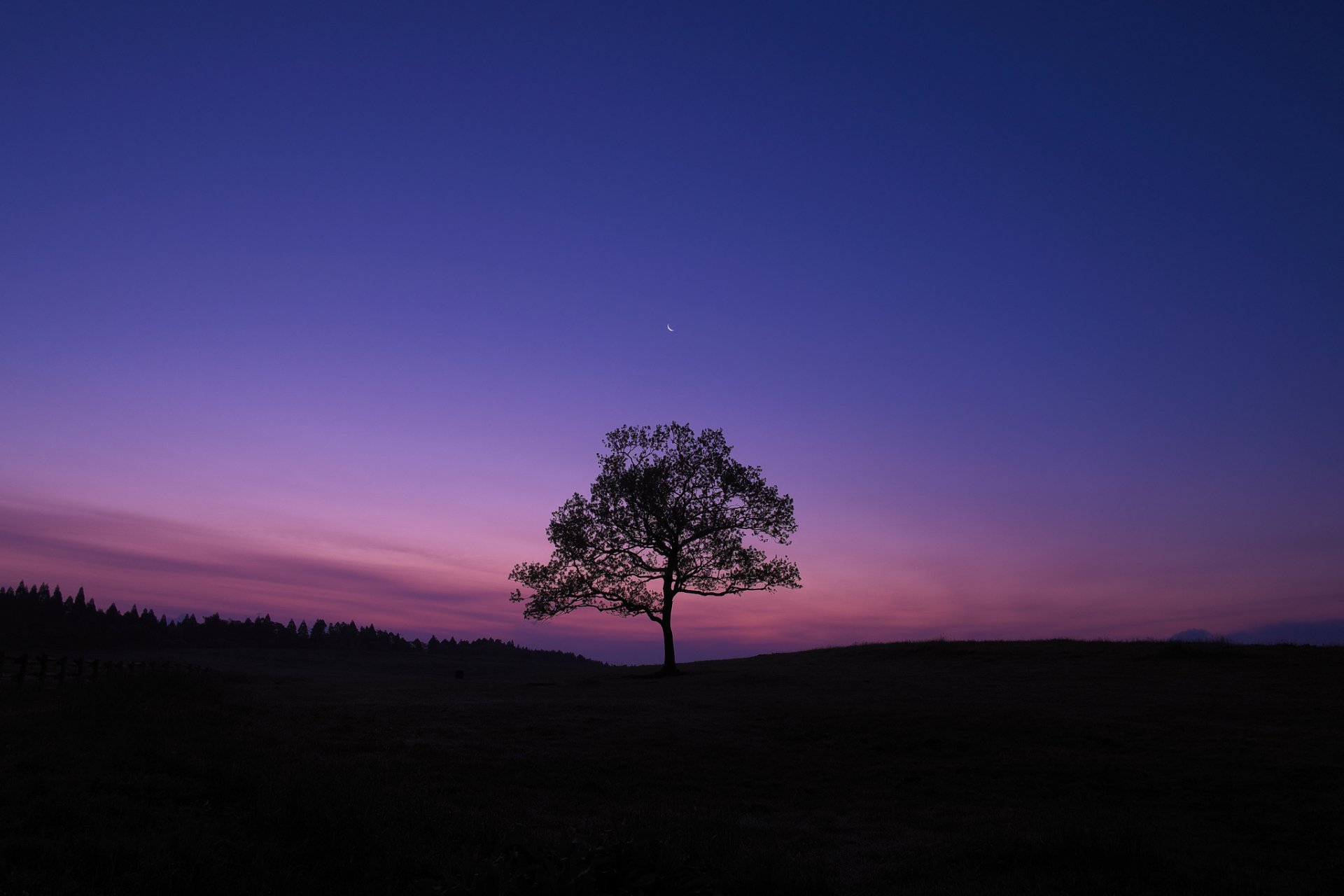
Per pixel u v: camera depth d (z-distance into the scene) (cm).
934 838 1315
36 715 1839
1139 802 1591
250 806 1152
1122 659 4022
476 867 786
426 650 17375
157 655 11212
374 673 9806
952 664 4234
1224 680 3281
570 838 941
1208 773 1742
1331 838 1328
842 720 2439
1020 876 1062
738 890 994
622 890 753
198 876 852
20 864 834
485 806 1368
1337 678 3177
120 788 1188
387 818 1152
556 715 2533
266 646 14838
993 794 1672
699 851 1105
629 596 4838
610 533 4850
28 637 11075
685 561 4800
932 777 1812
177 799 1180
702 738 2206
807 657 5225
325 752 1747
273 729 1994
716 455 4988
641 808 1453
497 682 4806
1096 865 1114
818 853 1207
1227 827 1415
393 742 1958
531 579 4894
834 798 1645
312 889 870
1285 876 1114
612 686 3894
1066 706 2702
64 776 1227
